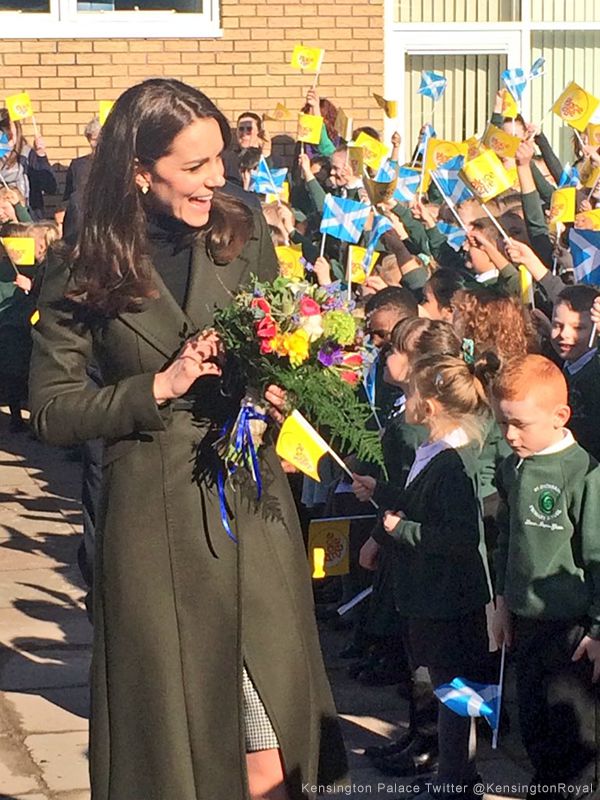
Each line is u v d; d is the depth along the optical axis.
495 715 4.21
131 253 3.36
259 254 3.55
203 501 3.39
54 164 11.80
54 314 3.45
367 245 7.54
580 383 5.35
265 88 11.95
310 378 3.34
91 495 5.95
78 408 3.36
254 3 11.87
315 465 3.47
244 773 3.36
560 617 4.02
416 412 4.47
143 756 3.36
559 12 12.66
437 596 4.47
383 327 5.47
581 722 4.05
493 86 12.64
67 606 6.81
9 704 5.54
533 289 7.02
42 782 4.82
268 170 8.97
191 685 3.36
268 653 3.40
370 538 4.74
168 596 3.37
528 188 7.37
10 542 7.95
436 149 8.23
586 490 3.98
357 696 5.65
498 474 4.30
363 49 12.06
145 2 11.82
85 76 11.77
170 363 3.39
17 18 11.70
